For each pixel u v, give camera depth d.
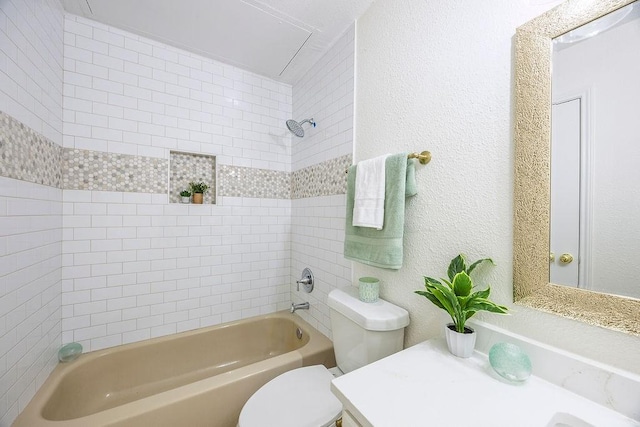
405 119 1.15
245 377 1.30
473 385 0.66
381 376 0.69
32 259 1.11
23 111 1.03
